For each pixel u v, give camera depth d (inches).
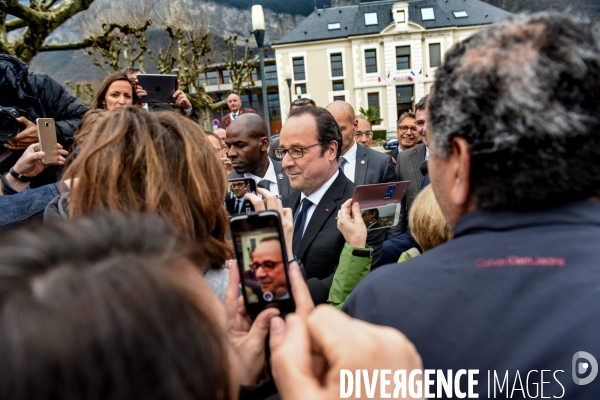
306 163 82.0
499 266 27.7
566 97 26.4
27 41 264.2
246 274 37.5
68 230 19.2
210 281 42.8
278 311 36.2
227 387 20.7
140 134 40.4
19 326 14.9
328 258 77.8
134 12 615.8
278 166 128.3
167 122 43.0
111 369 15.1
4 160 98.7
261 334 36.2
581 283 25.8
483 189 29.3
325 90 1325.0
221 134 167.5
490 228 29.3
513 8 1349.7
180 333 17.3
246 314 40.0
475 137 28.5
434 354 27.0
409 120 214.1
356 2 1723.7
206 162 43.3
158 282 17.7
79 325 15.1
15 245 17.8
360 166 147.9
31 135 93.6
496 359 25.8
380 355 20.6
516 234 28.5
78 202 40.4
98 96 122.0
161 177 39.1
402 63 1306.6
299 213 87.7
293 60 1327.5
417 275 29.7
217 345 19.5
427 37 1294.3
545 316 25.7
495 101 27.4
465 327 26.8
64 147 110.4
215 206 43.2
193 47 746.2
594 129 26.6
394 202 69.4
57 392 14.6
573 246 27.2
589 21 28.7
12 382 14.4
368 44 1293.1
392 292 29.5
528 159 27.2
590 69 26.6
